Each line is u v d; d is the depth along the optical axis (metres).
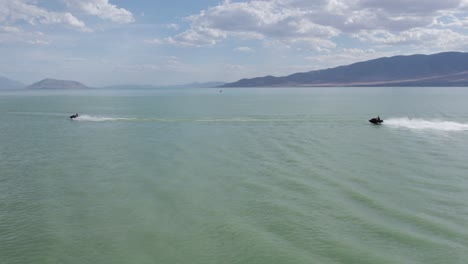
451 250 18.06
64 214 22.94
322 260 17.45
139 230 20.66
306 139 49.00
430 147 42.81
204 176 30.75
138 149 42.50
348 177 30.12
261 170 32.53
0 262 17.56
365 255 17.80
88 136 52.88
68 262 17.53
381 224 20.95
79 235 20.16
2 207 24.09
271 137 50.88
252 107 114.94
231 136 52.00
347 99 168.38
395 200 24.69
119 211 23.30
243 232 20.25
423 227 20.52
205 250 18.47
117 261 17.53
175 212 23.06
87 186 28.31
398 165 34.00
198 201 24.89
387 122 68.44
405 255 17.73
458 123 65.94
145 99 191.00
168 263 17.34
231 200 25.03
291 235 19.89
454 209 23.02
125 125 65.81
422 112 90.25
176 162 35.78
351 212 22.75
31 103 147.50
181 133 55.34
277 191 26.75
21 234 20.31
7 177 30.94
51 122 71.62
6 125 67.00
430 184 28.08
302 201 24.70
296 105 124.50
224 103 142.38
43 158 38.09
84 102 156.38
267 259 17.61
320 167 33.41
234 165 34.41
